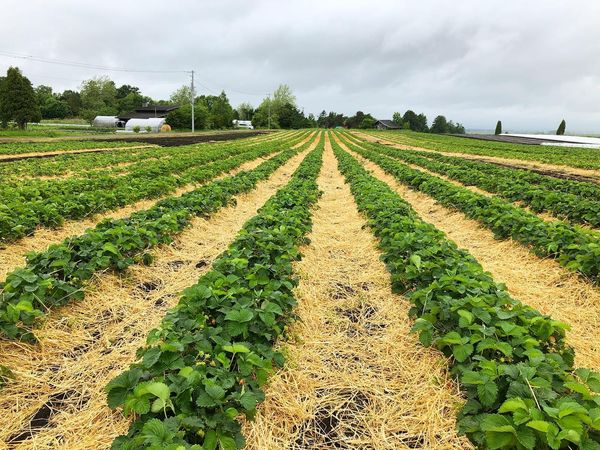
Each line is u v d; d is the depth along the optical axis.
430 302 4.41
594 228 8.68
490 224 8.44
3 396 3.56
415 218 8.31
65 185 10.97
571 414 2.56
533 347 3.65
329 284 6.19
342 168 19.92
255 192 13.53
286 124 123.94
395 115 136.88
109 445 3.07
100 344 4.47
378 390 3.79
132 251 6.44
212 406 2.76
